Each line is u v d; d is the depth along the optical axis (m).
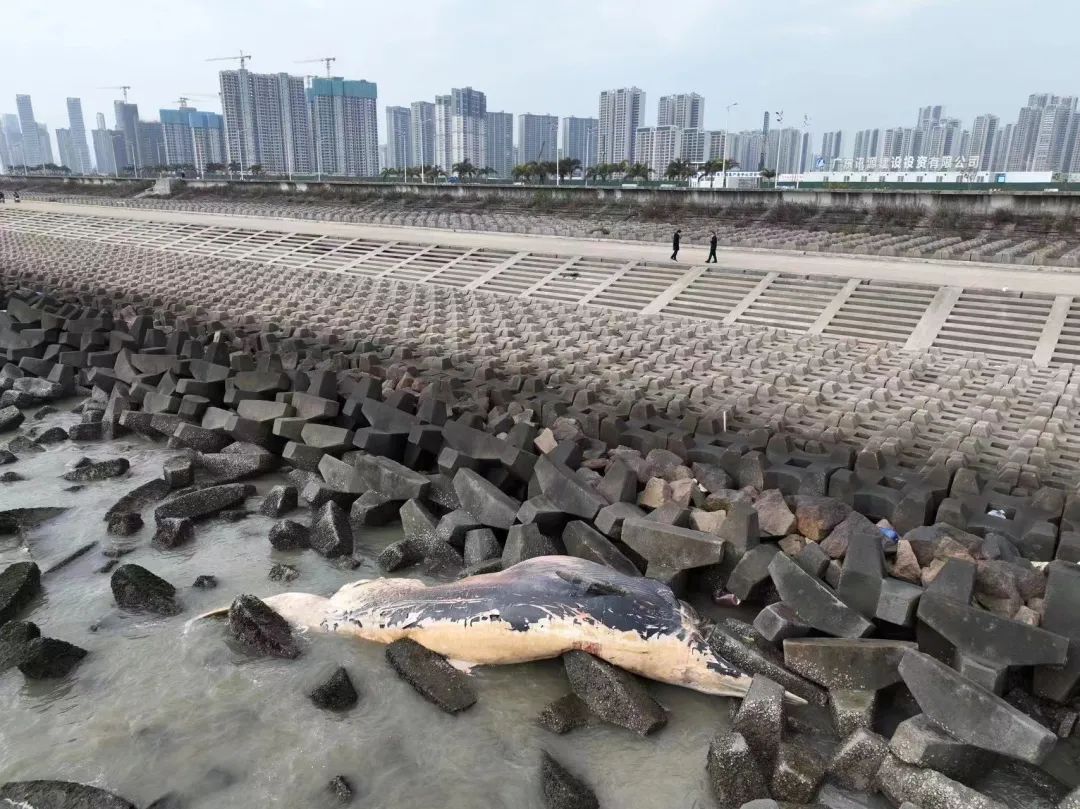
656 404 20.62
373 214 60.19
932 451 16.83
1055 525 13.37
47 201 85.19
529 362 24.69
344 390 20.88
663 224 51.94
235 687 10.69
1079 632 9.84
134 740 9.72
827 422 18.95
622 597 10.69
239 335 28.28
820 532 12.96
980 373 23.22
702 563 12.20
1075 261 33.06
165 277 40.44
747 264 34.69
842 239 41.97
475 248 41.19
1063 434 17.95
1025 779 8.88
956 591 10.34
